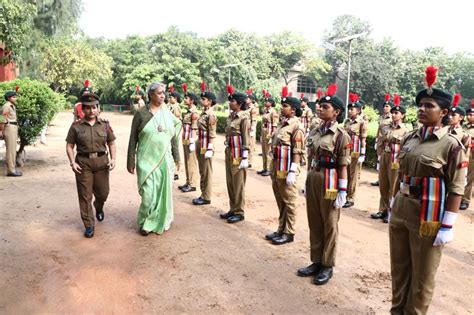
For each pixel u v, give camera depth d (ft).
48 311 10.52
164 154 16.33
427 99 8.93
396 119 18.98
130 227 17.13
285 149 15.03
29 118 27.76
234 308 10.94
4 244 14.76
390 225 10.00
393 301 10.22
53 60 84.17
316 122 26.58
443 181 8.92
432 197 8.94
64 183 24.47
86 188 15.74
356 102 22.49
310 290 12.11
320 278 12.50
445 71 130.62
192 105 23.79
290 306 11.15
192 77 105.19
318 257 13.05
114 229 16.80
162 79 105.40
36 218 17.81
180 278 12.60
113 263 13.50
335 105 12.12
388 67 123.24
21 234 15.84
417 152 9.19
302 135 14.93
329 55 134.41
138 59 112.16
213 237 16.31
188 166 23.89
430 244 9.11
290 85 141.08
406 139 9.84
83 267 13.12
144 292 11.67
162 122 16.35
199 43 112.16
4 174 26.48
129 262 13.62
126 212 19.19
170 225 17.43
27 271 12.70
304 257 14.56
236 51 118.11
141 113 16.21
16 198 20.81
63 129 57.72
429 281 9.29
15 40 36.17
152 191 16.06
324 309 11.05
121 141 46.47
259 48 125.90
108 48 122.62
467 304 11.60
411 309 9.61
